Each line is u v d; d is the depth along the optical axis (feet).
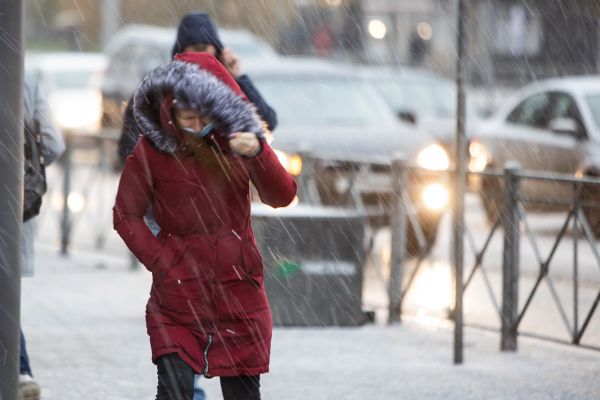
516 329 69.87
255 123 39.99
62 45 431.84
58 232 124.06
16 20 39.29
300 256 77.20
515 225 69.82
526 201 71.97
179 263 40.73
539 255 70.74
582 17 281.95
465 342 73.05
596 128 128.98
